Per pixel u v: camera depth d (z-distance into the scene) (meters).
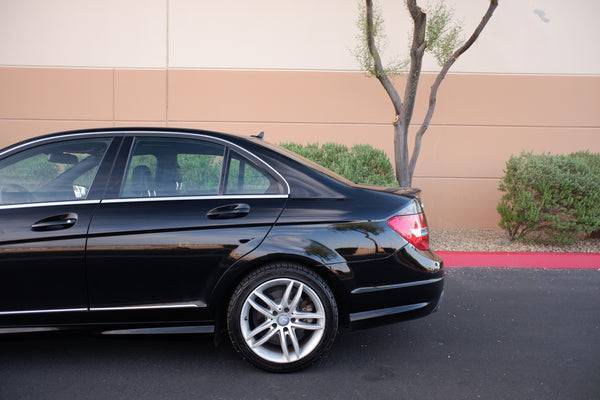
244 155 3.45
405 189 3.77
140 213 3.24
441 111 8.55
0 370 3.33
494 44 8.46
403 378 3.24
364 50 7.20
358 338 3.98
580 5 8.41
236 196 3.33
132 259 3.19
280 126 8.64
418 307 3.34
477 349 3.75
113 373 3.29
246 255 3.18
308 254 3.18
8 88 8.51
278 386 3.11
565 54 8.47
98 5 8.49
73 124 8.59
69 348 3.73
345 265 3.22
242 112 8.62
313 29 8.55
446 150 8.59
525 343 3.88
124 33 8.53
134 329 3.28
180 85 8.58
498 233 8.16
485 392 3.05
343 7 8.52
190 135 3.51
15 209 3.27
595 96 8.48
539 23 8.44
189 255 3.19
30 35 8.48
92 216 3.23
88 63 8.54
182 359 3.53
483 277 5.86
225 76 8.59
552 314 4.57
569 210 6.78
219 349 3.72
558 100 8.51
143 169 3.40
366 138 8.63
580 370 3.38
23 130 8.57
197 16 8.54
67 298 3.21
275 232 3.22
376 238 3.27
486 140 8.56
